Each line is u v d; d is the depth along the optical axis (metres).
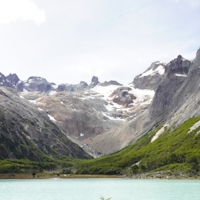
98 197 141.88
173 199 128.12
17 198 140.00
